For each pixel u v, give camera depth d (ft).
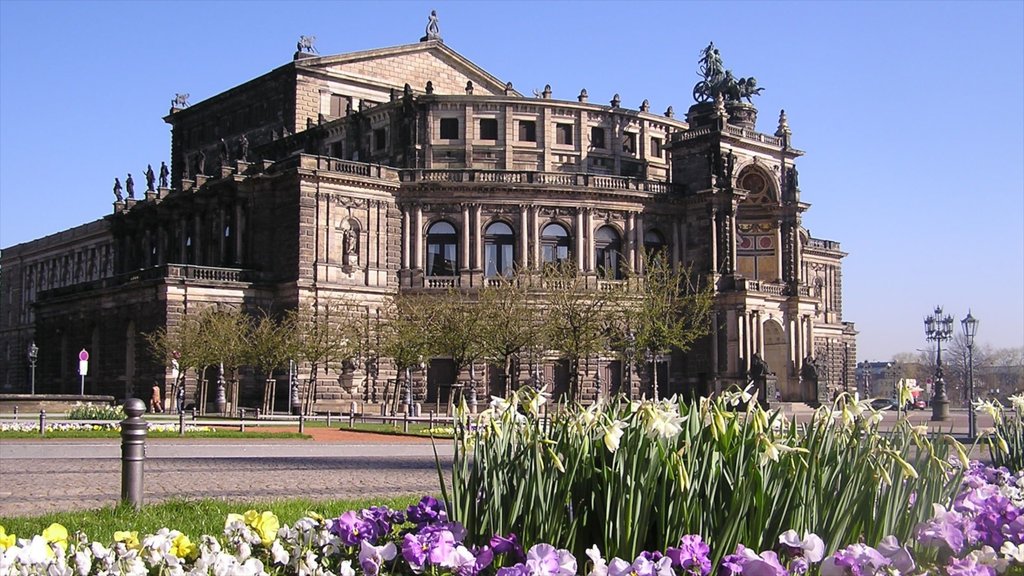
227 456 167.63
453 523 48.98
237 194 408.05
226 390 382.83
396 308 374.43
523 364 403.34
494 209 411.54
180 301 379.55
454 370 348.38
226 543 51.06
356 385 386.11
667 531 47.44
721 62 463.42
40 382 479.82
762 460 47.11
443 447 191.11
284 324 362.53
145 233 490.08
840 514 48.44
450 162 424.46
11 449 169.17
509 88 526.16
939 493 50.98
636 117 451.12
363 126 442.09
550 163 431.43
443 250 410.93
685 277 426.51
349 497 105.60
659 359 428.56
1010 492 62.39
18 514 89.97
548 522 48.75
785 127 457.68
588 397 412.36
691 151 439.22
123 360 411.54
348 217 396.57
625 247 425.69
